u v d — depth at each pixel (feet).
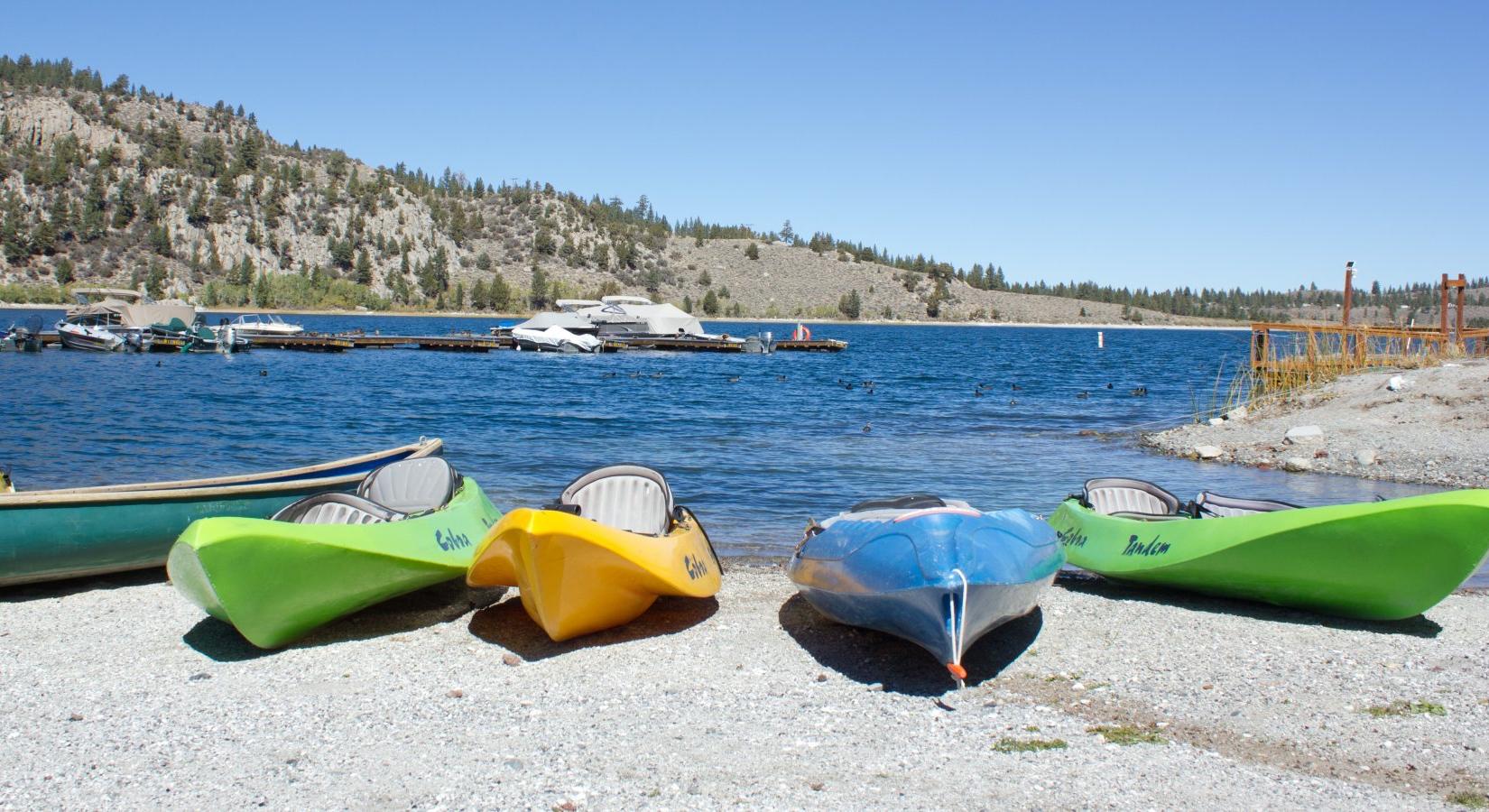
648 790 16.55
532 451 63.72
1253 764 17.56
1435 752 18.06
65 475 51.88
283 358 160.56
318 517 28.30
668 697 21.04
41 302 538.47
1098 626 26.21
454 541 28.27
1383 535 24.71
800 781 16.88
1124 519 30.12
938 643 21.40
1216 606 28.22
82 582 30.73
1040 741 18.60
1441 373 72.33
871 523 23.90
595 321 221.05
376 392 106.11
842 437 72.23
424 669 23.09
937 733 19.03
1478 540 23.76
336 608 25.22
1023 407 96.58
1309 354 82.48
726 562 35.27
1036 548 23.71
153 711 20.27
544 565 23.13
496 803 16.08
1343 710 20.17
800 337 231.30
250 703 20.76
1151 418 86.43
